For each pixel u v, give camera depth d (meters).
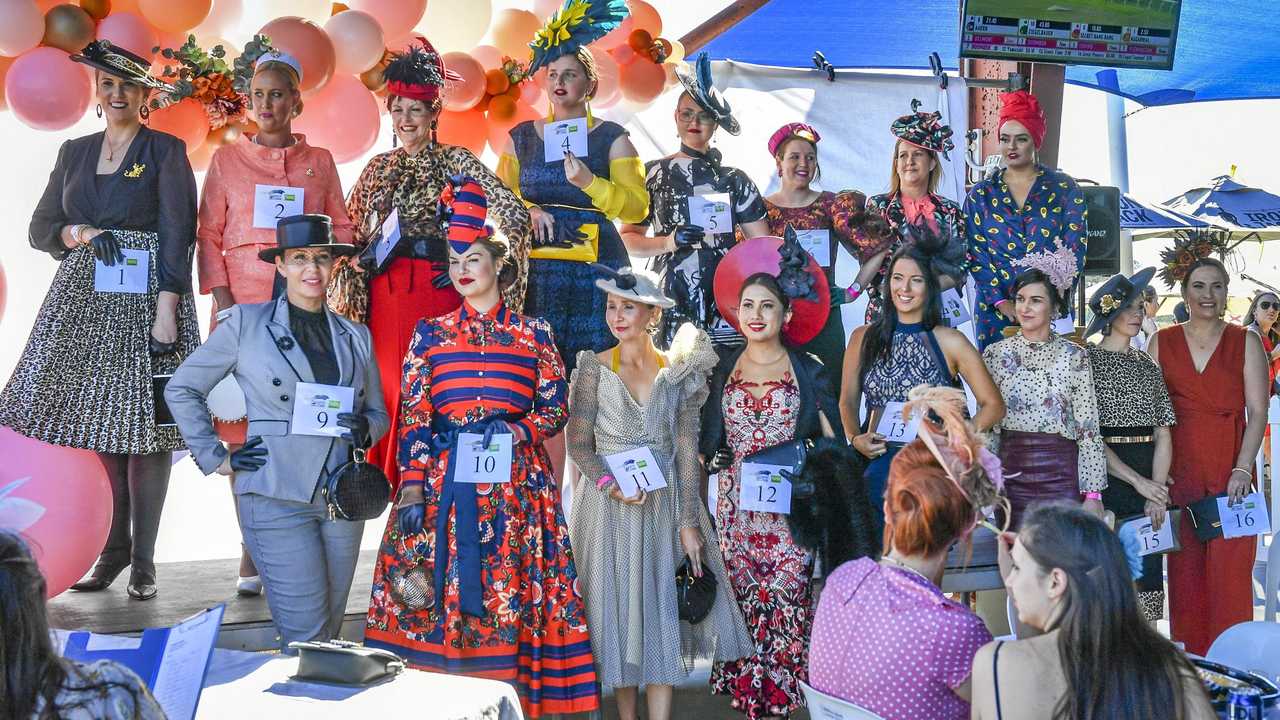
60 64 4.94
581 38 5.61
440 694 2.88
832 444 4.84
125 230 4.98
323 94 5.54
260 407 4.31
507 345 4.50
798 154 6.16
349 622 4.93
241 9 5.67
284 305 4.43
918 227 6.01
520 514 4.46
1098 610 2.47
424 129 5.33
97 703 2.07
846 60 9.23
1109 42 6.70
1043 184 6.12
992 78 7.45
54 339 4.89
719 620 4.85
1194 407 5.97
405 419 4.50
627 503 4.75
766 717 4.82
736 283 5.45
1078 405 5.39
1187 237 7.64
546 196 5.64
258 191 5.11
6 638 2.01
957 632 2.90
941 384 5.08
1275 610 6.37
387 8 5.62
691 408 4.95
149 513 5.09
